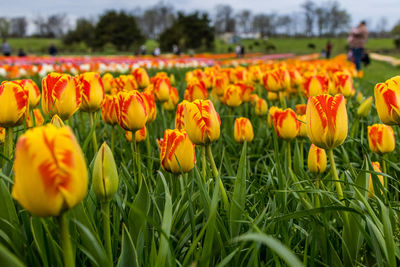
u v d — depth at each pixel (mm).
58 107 2188
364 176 1901
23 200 1028
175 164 1930
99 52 82938
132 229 1792
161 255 1469
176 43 84500
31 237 1766
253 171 3629
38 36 120875
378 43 97250
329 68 7961
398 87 1996
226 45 111250
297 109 4277
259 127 4602
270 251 1799
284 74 4703
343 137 1799
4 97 1866
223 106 5621
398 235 1836
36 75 11438
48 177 1011
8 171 1877
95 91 2559
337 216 2008
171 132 1923
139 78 4449
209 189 2104
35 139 993
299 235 1997
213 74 5469
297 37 134625
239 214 1759
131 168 2938
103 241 1876
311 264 1713
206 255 1489
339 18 119000
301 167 2410
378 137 2479
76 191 1068
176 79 12547
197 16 87000
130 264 1529
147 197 1832
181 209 1860
